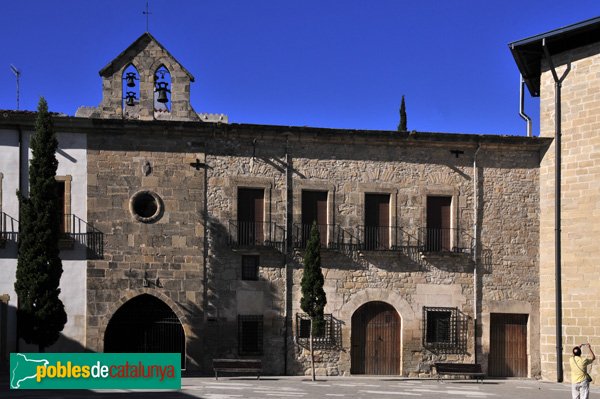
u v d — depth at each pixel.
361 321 32.84
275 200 32.38
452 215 33.72
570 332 32.28
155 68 32.03
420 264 33.25
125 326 31.25
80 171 30.95
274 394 24.84
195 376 30.62
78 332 30.41
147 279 31.06
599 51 32.28
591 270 31.89
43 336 27.59
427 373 32.94
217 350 31.42
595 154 32.12
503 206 34.09
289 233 32.34
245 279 31.89
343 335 32.41
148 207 31.47
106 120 30.84
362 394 25.67
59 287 30.38
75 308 30.45
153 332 31.34
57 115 30.84
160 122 31.30
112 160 31.22
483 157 34.16
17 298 29.97
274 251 32.00
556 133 33.25
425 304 33.16
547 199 33.88
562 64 33.41
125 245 31.03
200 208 31.69
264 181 32.31
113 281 30.81
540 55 34.25
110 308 30.70
